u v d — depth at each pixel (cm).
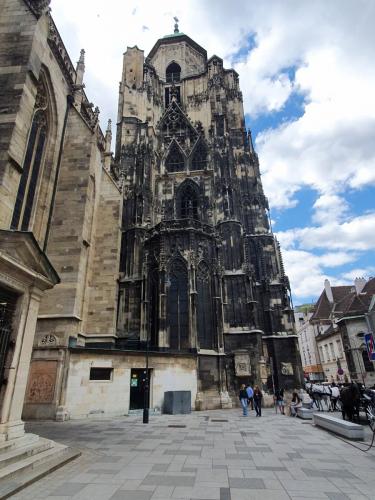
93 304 2906
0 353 1016
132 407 2359
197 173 4425
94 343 2755
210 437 1427
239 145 4719
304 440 1365
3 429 966
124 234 3797
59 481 821
